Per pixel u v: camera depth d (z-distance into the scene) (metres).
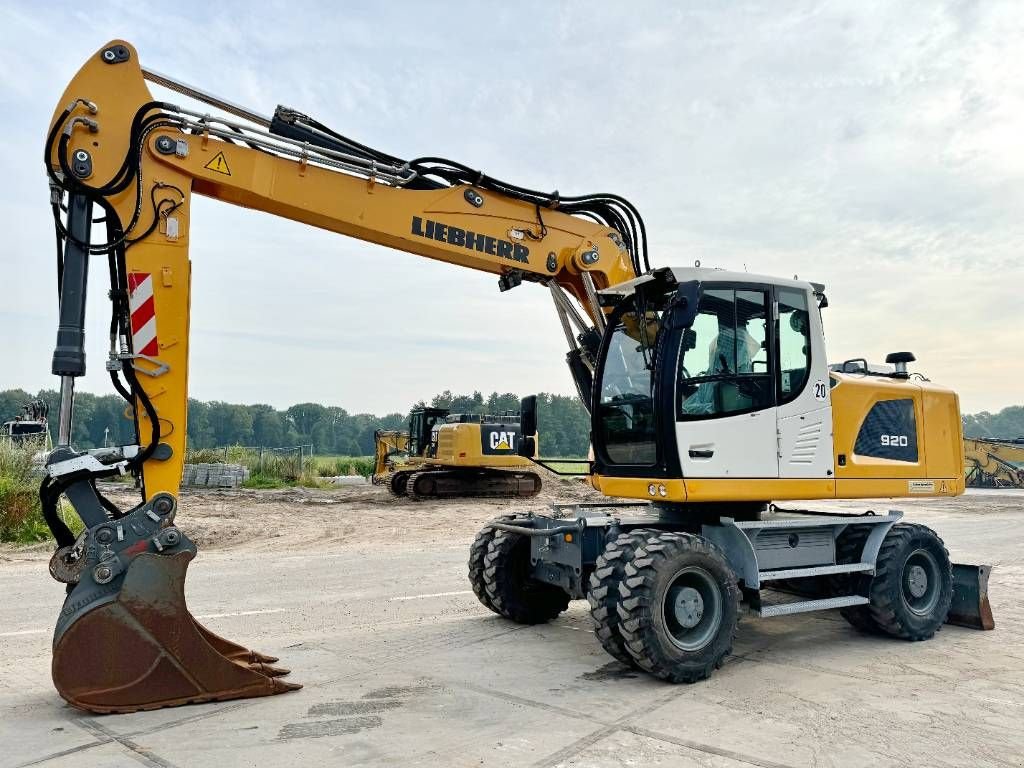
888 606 6.11
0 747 3.70
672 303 5.61
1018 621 7.03
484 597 6.72
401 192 5.89
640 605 4.84
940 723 4.19
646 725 4.11
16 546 10.96
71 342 4.48
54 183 4.61
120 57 4.83
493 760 3.58
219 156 5.14
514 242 6.39
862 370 7.14
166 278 4.82
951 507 20.69
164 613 4.29
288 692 4.61
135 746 3.71
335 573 9.21
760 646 6.07
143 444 4.64
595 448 6.25
